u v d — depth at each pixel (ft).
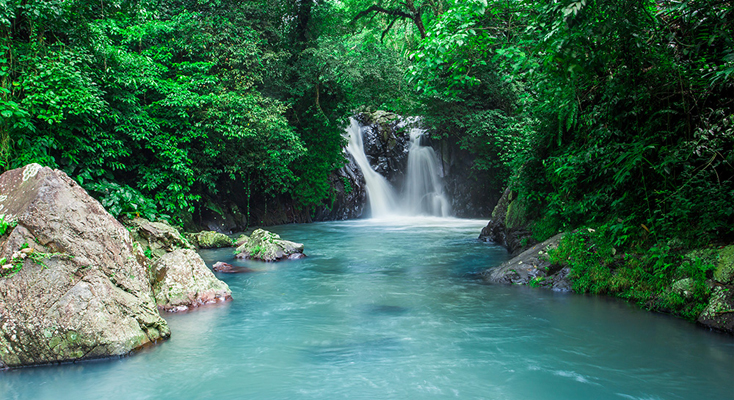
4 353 13.24
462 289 23.67
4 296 13.46
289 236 51.29
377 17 81.87
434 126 75.92
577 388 11.80
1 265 13.61
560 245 25.00
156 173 39.01
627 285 21.13
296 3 66.13
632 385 11.98
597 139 25.86
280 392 11.68
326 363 13.66
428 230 58.65
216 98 42.04
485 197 85.30
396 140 86.84
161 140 39.24
